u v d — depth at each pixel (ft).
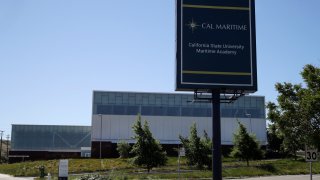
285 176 138.92
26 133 362.12
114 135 301.02
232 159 231.09
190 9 77.30
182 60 75.66
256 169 160.45
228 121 312.71
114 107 306.55
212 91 78.07
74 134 374.02
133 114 307.17
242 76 76.84
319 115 65.46
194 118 312.91
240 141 184.24
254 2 79.15
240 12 78.54
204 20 77.36
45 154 346.74
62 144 367.04
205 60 76.33
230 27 77.77
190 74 75.56
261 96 322.55
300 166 171.12
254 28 78.48
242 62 77.20
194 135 167.02
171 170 164.96
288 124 67.97
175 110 312.50
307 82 67.87
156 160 147.64
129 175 143.02
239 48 77.41
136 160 147.43
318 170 161.58
